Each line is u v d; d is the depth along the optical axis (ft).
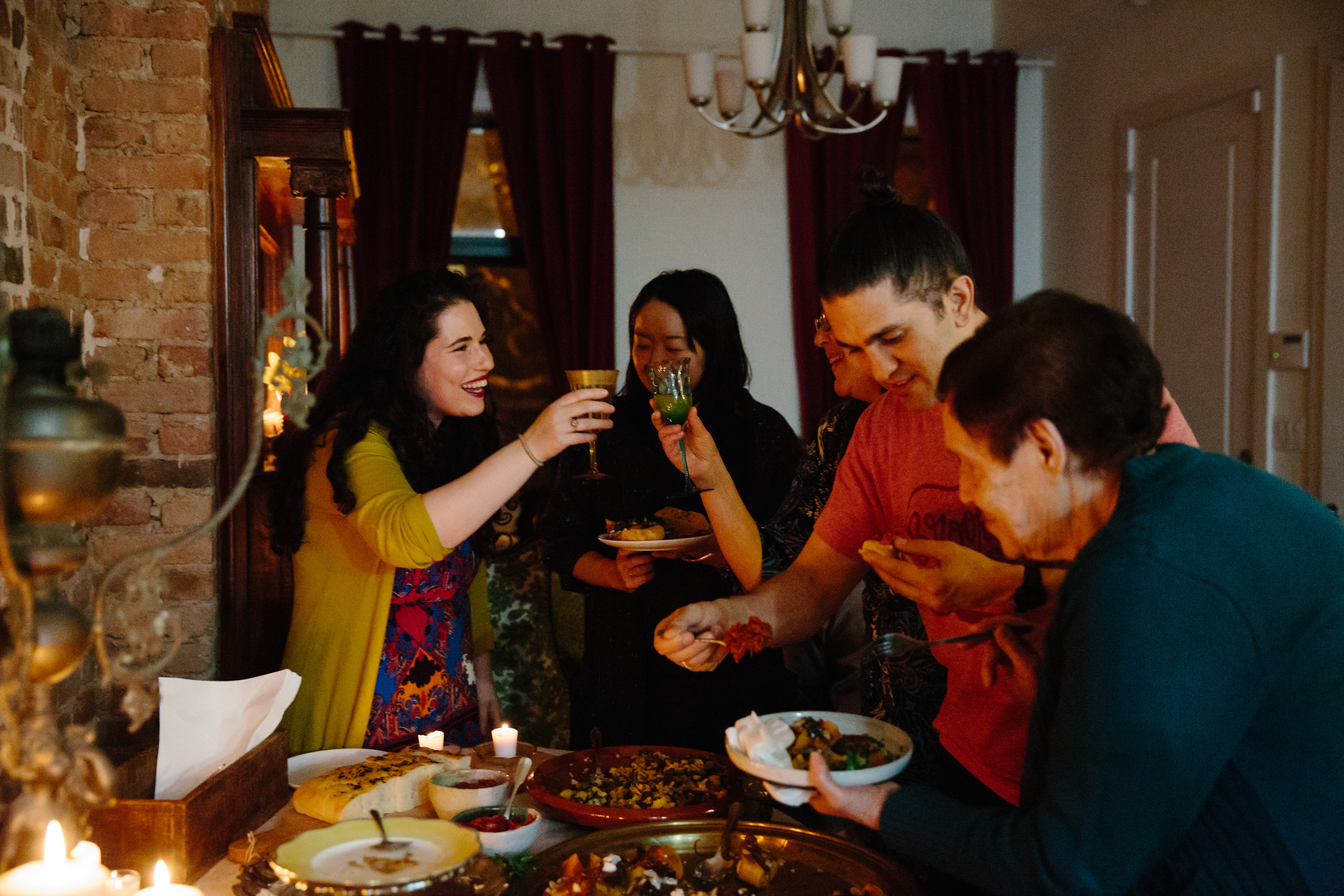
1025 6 15.97
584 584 7.25
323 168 7.43
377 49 14.83
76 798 2.93
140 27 6.89
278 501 5.72
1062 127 16.57
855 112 16.01
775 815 4.63
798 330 16.34
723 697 6.72
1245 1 12.58
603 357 15.44
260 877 3.69
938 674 4.78
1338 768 2.85
